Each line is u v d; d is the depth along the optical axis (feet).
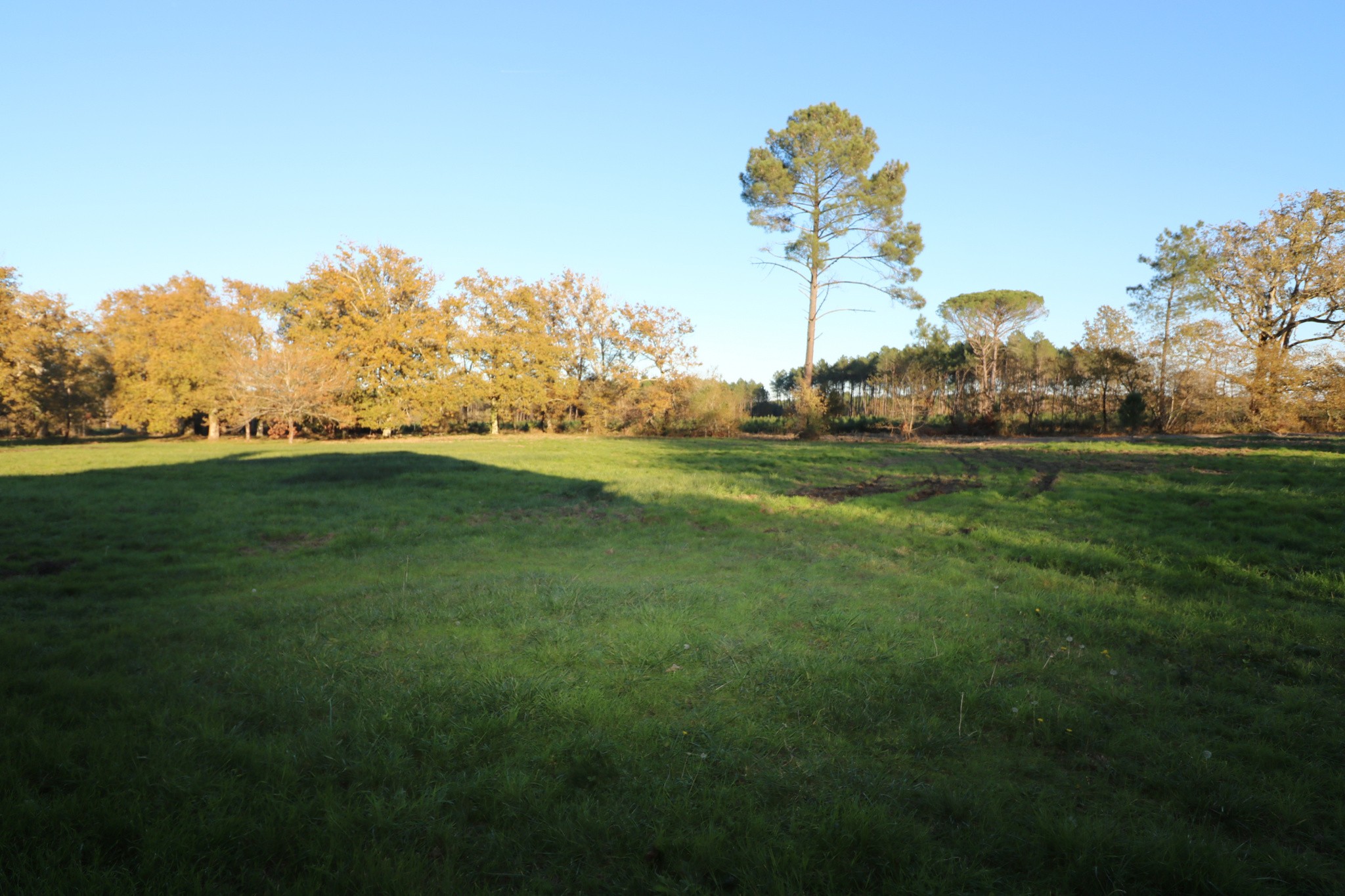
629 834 10.29
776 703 15.42
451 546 38.09
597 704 14.87
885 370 175.22
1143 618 22.21
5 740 12.39
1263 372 107.55
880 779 12.12
